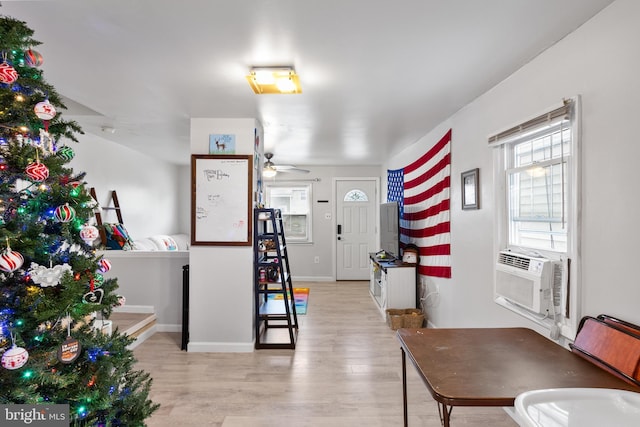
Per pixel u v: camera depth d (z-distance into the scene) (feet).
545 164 6.79
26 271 4.10
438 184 11.93
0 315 3.70
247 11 5.14
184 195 22.35
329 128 12.37
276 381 9.00
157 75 7.54
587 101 5.51
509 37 5.98
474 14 5.27
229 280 10.88
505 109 7.84
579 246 5.70
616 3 4.93
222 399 8.13
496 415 7.63
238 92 8.63
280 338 11.93
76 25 5.50
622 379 4.39
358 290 20.02
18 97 3.90
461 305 10.30
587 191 5.55
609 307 5.13
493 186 8.34
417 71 7.39
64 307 3.96
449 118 11.01
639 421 3.51
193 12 5.16
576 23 5.55
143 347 11.30
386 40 6.06
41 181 4.11
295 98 9.07
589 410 3.67
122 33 5.78
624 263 4.87
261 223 12.64
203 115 10.69
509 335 6.12
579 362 4.96
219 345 10.89
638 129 4.65
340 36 5.91
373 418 7.40
